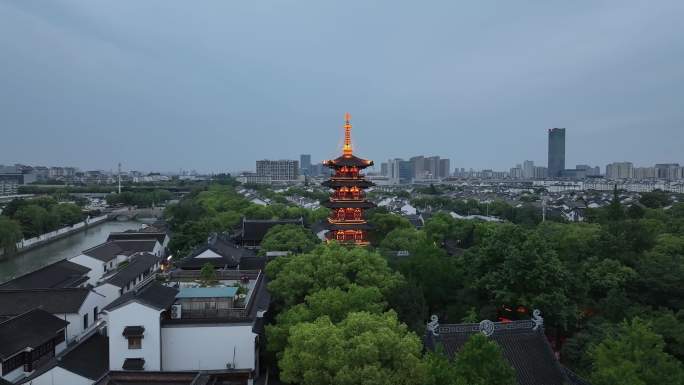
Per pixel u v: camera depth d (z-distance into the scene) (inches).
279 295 2298.2
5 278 4458.7
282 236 3742.6
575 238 2753.4
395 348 1486.2
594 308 2224.4
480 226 4180.6
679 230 3698.3
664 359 1439.5
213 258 3358.8
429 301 2481.5
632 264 2511.1
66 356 1846.7
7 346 2001.7
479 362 1248.2
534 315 1708.9
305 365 1523.1
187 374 1600.6
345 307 1904.5
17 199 7160.4
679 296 2207.2
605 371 1386.6
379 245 3996.1
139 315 1870.1
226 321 1979.6
